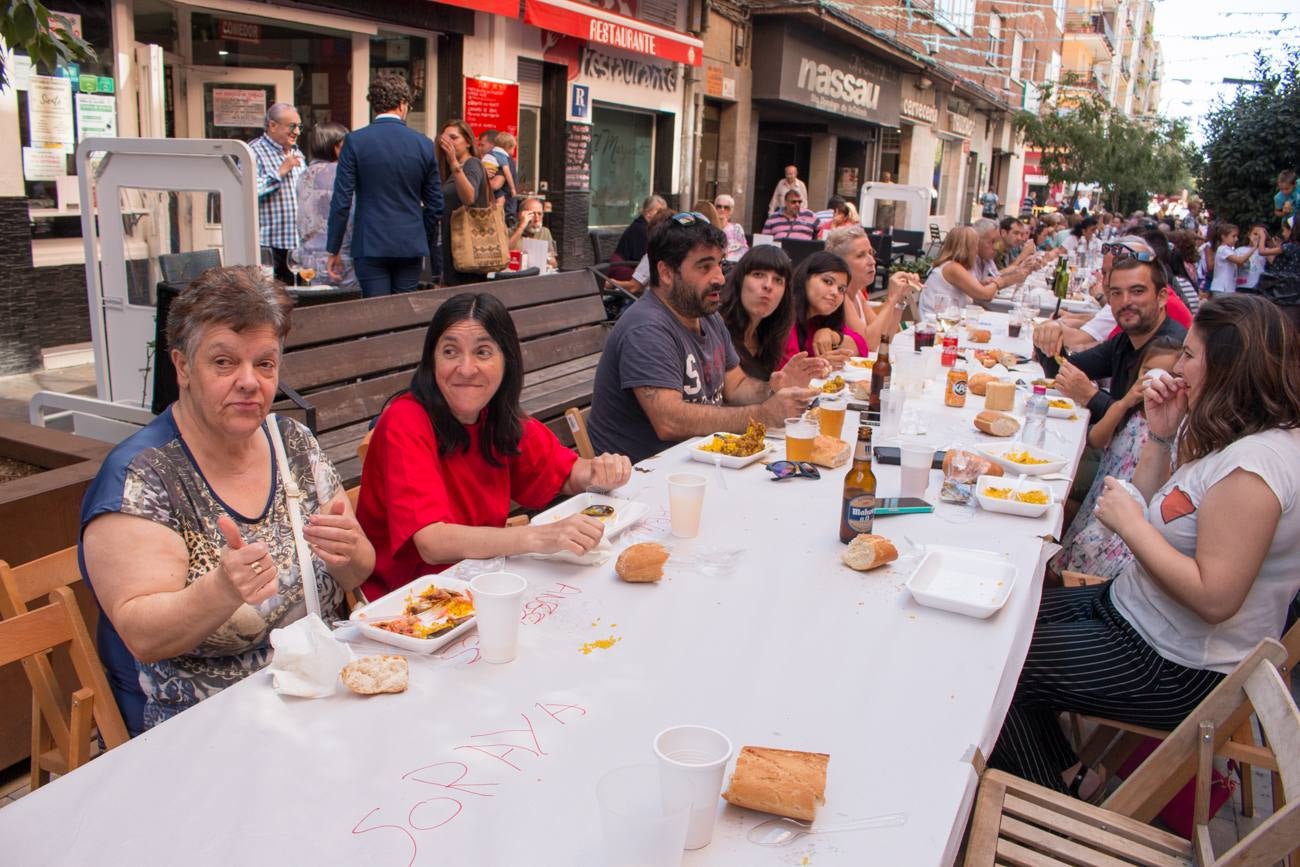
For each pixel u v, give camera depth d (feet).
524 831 4.50
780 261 14.29
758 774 4.75
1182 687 8.19
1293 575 7.95
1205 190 64.03
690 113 45.24
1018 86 103.09
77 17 21.38
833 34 54.44
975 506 9.72
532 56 34.65
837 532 8.65
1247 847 5.60
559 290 19.75
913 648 6.51
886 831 4.66
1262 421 7.80
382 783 4.83
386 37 30.25
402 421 8.25
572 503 8.92
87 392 19.95
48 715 6.84
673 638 6.48
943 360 17.51
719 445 10.87
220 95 25.86
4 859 4.21
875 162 71.51
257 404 6.70
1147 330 15.28
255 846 4.35
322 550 6.72
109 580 6.37
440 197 19.43
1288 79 60.23
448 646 6.29
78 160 14.40
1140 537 7.99
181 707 6.89
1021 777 8.53
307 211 20.71
